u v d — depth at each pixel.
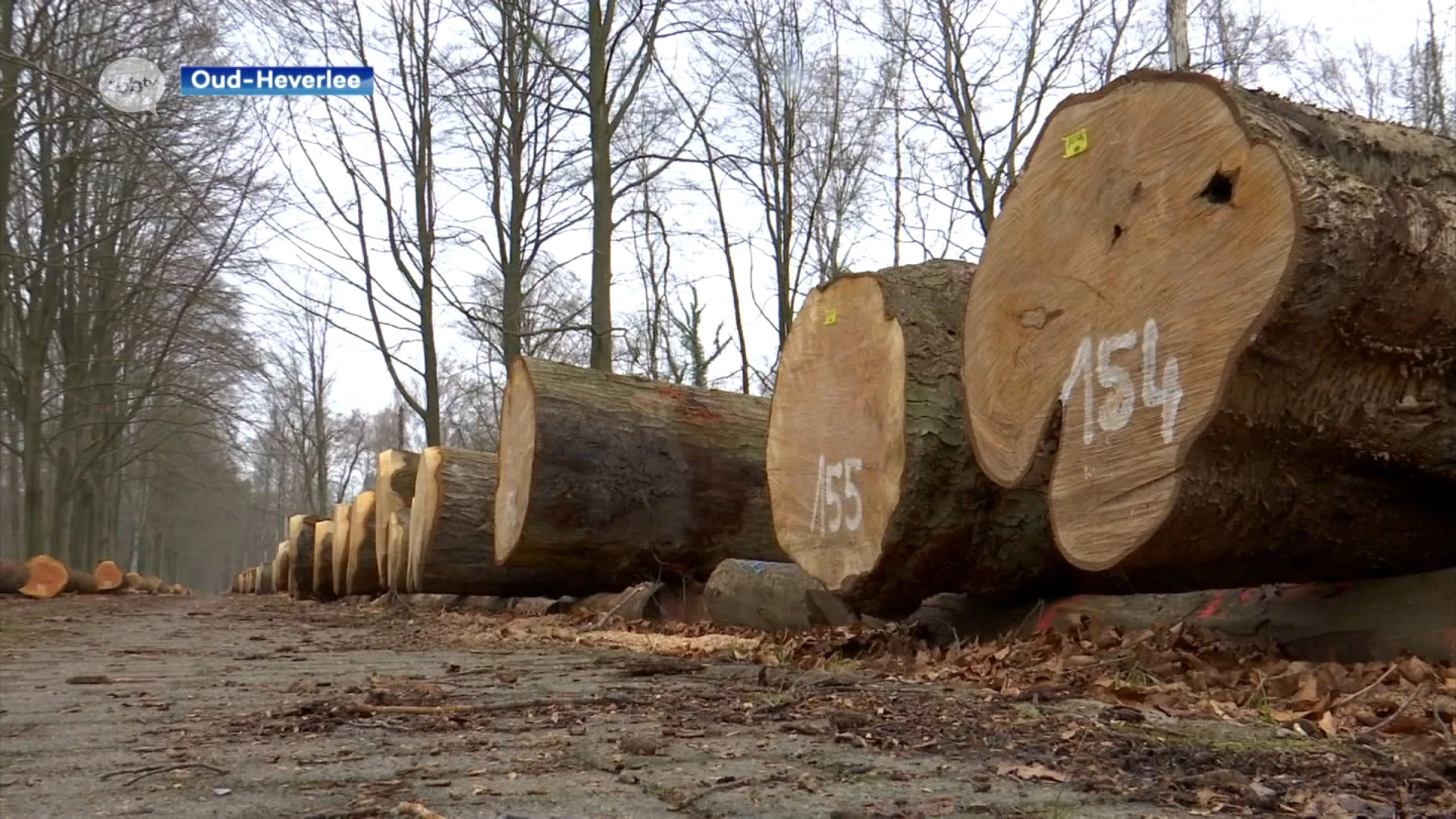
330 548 17.73
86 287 25.09
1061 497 3.68
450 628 8.70
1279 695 3.50
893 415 4.88
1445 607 3.72
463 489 10.27
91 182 20.77
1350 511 3.64
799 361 5.68
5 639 8.21
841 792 2.18
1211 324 3.20
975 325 4.14
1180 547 3.46
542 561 8.17
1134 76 3.54
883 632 5.33
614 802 2.10
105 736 3.08
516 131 18.88
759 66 19.53
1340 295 3.05
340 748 2.78
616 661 5.29
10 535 50.97
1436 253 3.12
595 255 15.67
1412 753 2.64
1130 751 2.62
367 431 65.19
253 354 24.83
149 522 57.44
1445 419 3.42
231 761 2.60
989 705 3.37
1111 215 3.58
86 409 25.31
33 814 2.08
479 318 17.72
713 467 8.28
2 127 16.45
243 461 47.25
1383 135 3.45
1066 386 3.69
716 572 7.12
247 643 7.41
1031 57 17.81
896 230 21.20
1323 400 3.27
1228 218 3.18
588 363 25.42
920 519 4.77
